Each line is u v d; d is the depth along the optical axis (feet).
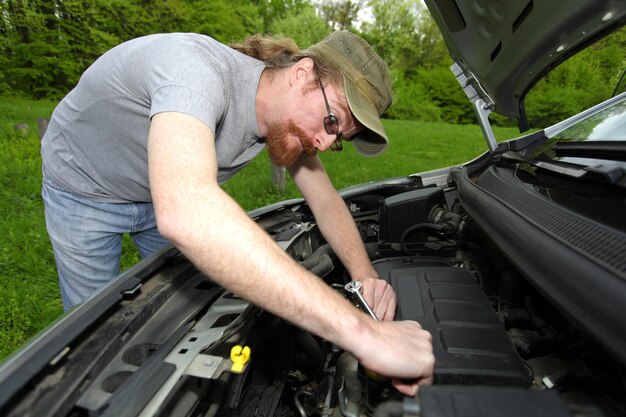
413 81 62.59
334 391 3.47
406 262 4.58
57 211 4.95
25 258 9.68
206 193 2.34
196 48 3.19
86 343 2.72
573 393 2.68
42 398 2.23
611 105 5.41
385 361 2.37
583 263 2.24
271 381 3.53
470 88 6.25
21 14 28.22
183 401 2.46
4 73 29.68
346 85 3.57
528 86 5.40
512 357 2.74
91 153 4.56
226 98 3.46
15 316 7.79
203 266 2.31
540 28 4.32
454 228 5.02
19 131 19.75
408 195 5.47
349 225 4.78
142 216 5.41
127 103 3.88
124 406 2.21
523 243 2.89
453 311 3.23
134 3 31.32
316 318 2.35
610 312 1.90
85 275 5.25
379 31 65.67
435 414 1.90
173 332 2.95
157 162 2.45
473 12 4.83
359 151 4.42
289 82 3.61
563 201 3.34
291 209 5.74
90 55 30.35
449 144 35.83
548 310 3.85
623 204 2.85
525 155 5.29
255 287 2.28
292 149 3.85
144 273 3.60
